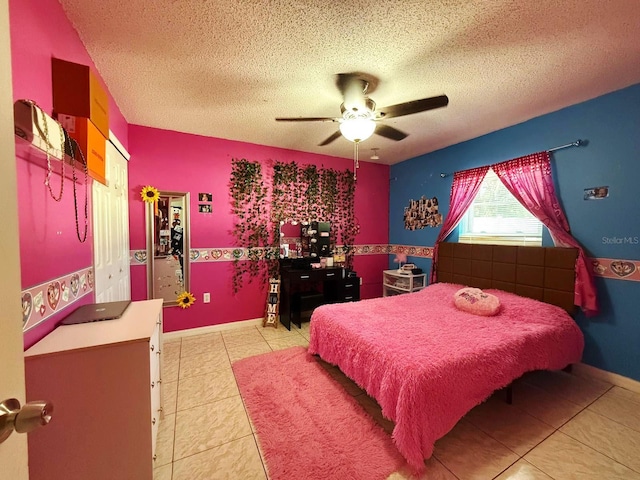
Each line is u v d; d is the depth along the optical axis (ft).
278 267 12.46
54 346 3.66
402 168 14.76
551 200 8.58
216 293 11.35
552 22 4.92
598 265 7.75
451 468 4.86
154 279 10.28
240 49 5.71
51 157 3.75
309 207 13.19
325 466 4.88
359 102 6.31
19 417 1.58
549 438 5.57
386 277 14.51
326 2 4.50
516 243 9.86
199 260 11.00
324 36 5.31
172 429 5.78
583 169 8.01
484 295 8.41
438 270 12.25
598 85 7.11
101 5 4.58
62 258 4.54
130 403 3.89
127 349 3.86
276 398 6.82
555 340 7.00
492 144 10.37
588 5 4.53
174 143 10.41
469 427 5.87
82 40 5.39
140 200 9.96
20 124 2.96
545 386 7.44
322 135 10.78
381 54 5.85
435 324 7.27
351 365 6.66
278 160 12.35
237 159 11.51
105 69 6.38
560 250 8.25
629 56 5.89
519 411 6.39
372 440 5.49
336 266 13.14
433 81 6.92
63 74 4.38
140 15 4.80
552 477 4.69
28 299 3.61
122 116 8.88
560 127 8.46
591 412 6.35
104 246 6.83
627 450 5.25
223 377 7.82
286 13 4.74
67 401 3.63
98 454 3.79
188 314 10.91
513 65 6.25
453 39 5.38
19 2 3.53
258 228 12.03
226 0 4.47
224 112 8.75
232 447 5.32
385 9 4.64
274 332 11.25
